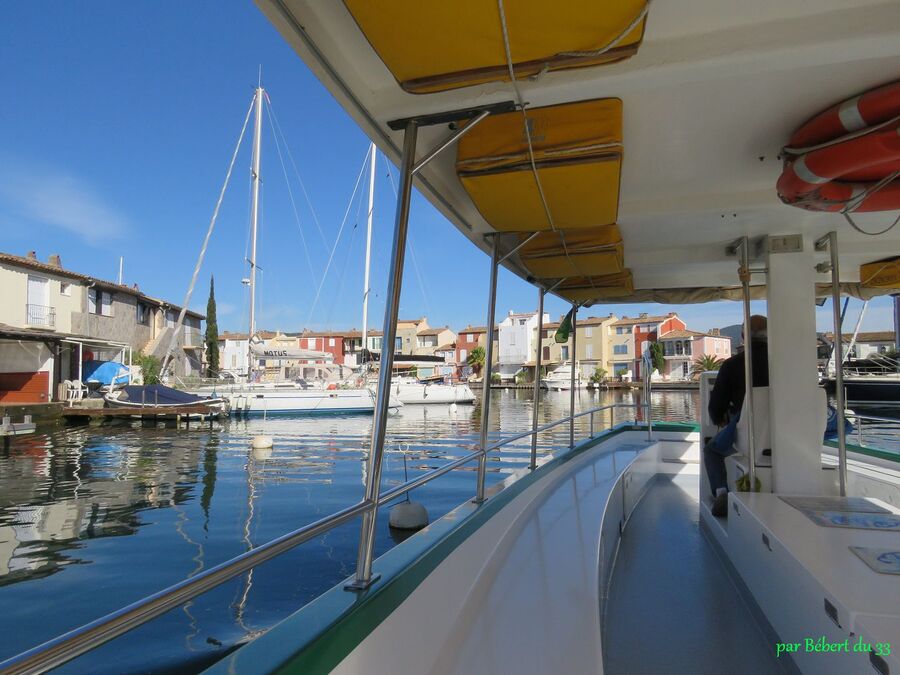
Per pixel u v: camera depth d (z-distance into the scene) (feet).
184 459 52.70
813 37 4.92
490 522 8.39
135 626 2.91
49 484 41.73
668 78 5.30
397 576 5.35
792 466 10.58
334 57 5.26
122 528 30.17
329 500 36.52
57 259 102.12
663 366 198.08
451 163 7.87
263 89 85.40
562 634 5.69
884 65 5.64
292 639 4.01
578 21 4.30
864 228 10.87
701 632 7.78
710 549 11.43
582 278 13.24
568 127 6.16
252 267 88.33
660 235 11.69
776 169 8.64
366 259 103.71
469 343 238.07
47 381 85.61
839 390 10.64
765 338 12.55
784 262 11.16
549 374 209.15
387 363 5.61
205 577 3.33
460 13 4.22
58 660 2.53
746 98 6.35
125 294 111.75
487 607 6.33
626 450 17.51
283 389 100.27
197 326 156.15
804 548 6.63
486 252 11.38
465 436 69.62
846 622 4.94
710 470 13.02
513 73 4.98
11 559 24.89
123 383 95.09
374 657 4.65
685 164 8.44
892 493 11.02
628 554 11.21
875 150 5.96
